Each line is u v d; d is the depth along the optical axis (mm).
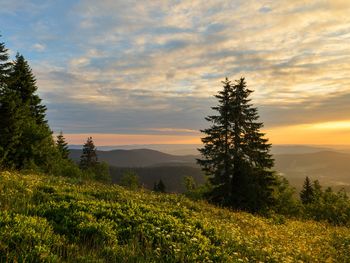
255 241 11234
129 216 10266
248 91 35969
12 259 6191
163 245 8680
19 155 38125
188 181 61188
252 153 35594
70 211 9820
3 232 7055
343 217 33344
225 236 10578
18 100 40688
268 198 37688
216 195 35625
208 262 8117
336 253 12672
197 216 13023
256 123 36031
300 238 14695
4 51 39406
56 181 16266
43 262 6324
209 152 35688
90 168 87438
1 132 37219
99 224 8922
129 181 79438
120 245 8234
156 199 16156
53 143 44875
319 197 41938
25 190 11922
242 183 34844
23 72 47719
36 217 8555
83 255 7090
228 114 35531
